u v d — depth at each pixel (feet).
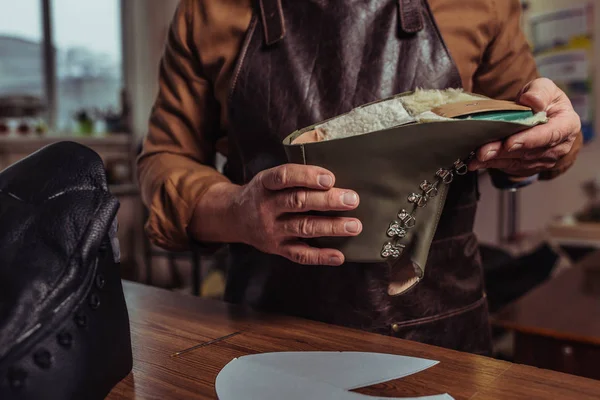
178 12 3.00
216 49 2.84
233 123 2.81
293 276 2.71
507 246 11.59
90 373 1.64
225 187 2.56
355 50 2.64
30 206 1.66
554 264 7.18
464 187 2.70
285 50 2.67
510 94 2.96
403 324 2.64
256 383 1.74
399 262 2.04
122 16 13.99
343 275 2.62
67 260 1.61
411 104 2.07
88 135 13.03
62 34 13.28
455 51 2.74
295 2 2.68
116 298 1.83
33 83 13.03
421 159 1.83
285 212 1.97
